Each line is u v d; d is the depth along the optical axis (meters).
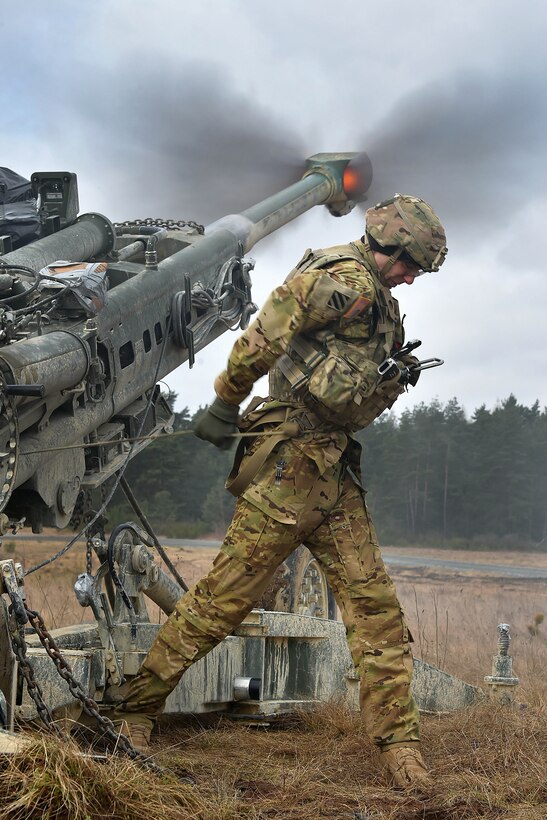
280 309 9.34
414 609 43.62
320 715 12.66
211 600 9.89
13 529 11.13
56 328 11.30
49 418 11.01
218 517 86.69
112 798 7.03
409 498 101.88
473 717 12.06
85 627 12.48
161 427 13.99
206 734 11.71
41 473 10.90
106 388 12.07
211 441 9.74
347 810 8.26
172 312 13.67
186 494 87.06
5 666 8.34
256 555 9.80
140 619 11.69
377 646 9.74
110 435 12.70
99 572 11.43
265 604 15.84
